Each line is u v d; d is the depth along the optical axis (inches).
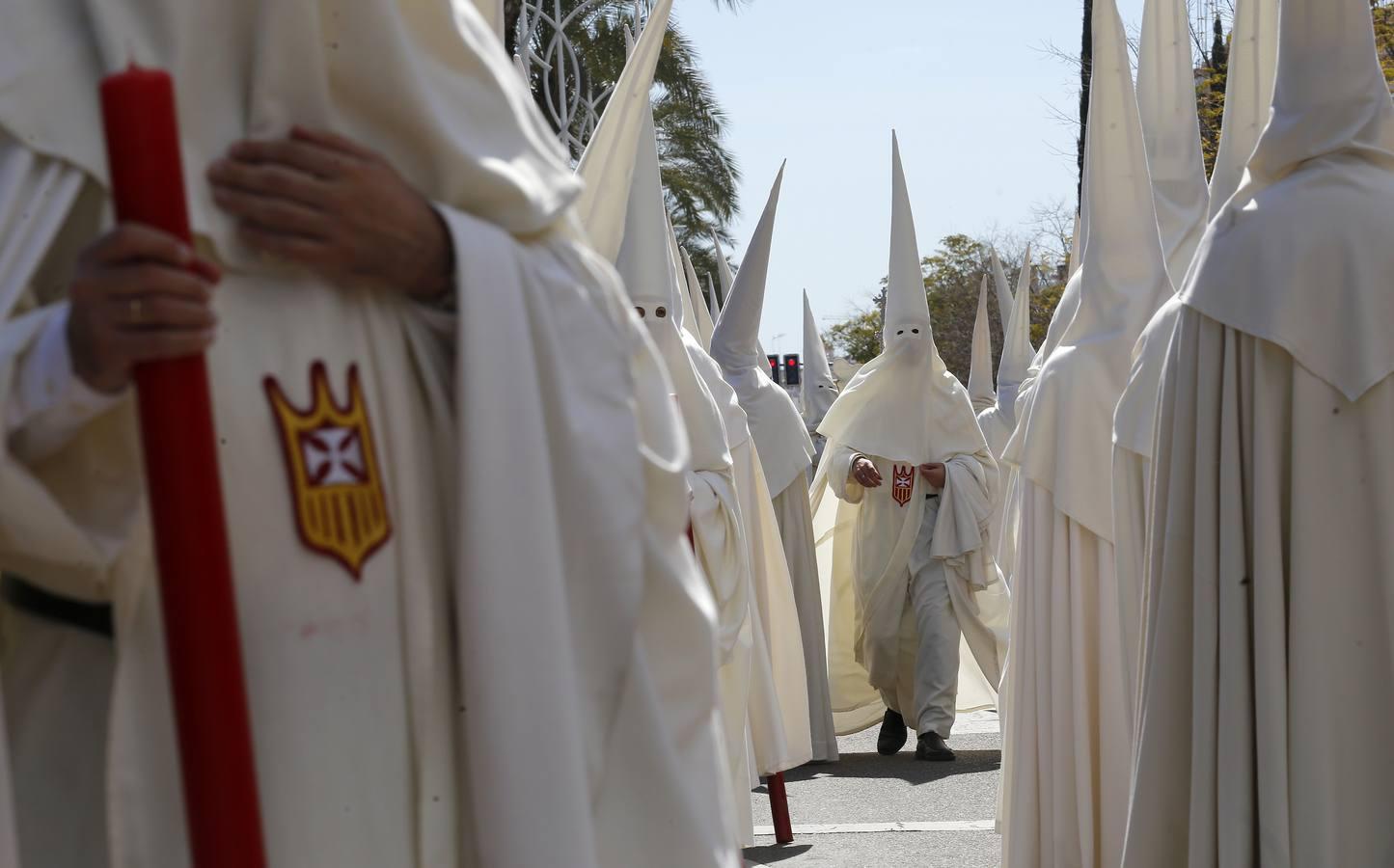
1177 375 166.1
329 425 68.2
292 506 67.0
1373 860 151.2
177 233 56.0
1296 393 154.8
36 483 60.5
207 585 56.1
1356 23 160.1
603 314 76.4
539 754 67.5
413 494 70.3
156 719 64.9
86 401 59.7
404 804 68.6
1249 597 157.9
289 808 65.9
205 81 67.6
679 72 999.0
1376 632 151.7
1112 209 236.7
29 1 65.7
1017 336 684.1
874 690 436.8
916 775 359.6
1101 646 222.5
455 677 70.7
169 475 56.0
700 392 260.7
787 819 283.3
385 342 70.7
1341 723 152.1
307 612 66.8
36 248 62.9
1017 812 229.5
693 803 74.5
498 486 68.7
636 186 260.1
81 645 67.4
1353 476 152.9
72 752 66.8
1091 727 224.7
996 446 656.4
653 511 78.3
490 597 68.0
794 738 327.9
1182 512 164.7
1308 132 159.8
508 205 74.0
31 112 63.9
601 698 72.1
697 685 78.0
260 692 66.0
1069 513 226.4
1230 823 155.9
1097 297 236.2
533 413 70.2
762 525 327.9
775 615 329.4
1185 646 164.6
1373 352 151.8
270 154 66.6
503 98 77.1
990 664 403.2
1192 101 275.6
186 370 56.5
